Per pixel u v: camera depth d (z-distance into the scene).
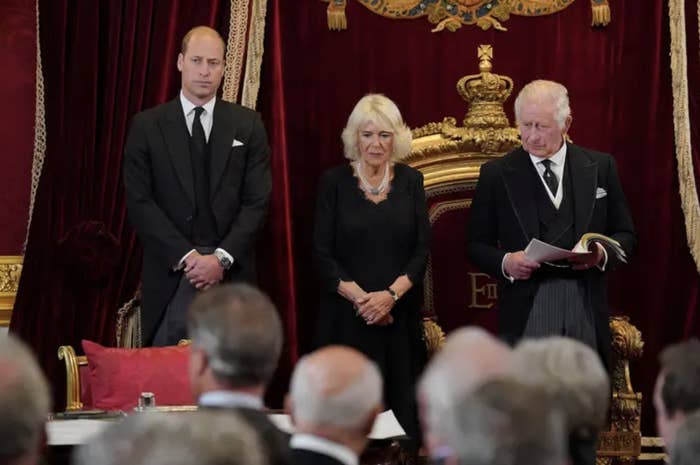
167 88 10.54
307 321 11.04
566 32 11.15
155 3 10.55
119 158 10.48
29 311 10.38
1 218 10.75
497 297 10.96
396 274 9.98
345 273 9.95
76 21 10.44
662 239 11.09
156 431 2.97
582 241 9.17
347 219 10.01
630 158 11.14
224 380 4.82
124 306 10.54
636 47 11.12
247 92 10.70
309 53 11.07
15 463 3.45
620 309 11.15
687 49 10.98
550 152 9.55
